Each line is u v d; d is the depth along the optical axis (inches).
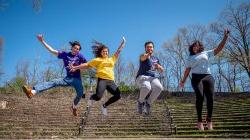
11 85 1134.4
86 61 298.4
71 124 657.6
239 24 1417.3
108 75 285.6
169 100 976.9
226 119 617.3
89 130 614.5
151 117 706.2
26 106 784.3
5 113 688.4
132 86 1227.9
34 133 577.6
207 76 265.0
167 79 1611.7
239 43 1413.6
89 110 719.1
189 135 527.8
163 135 568.1
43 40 291.9
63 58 294.5
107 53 291.0
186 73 279.0
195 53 276.1
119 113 751.1
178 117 685.3
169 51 1669.5
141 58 284.0
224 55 1439.5
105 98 931.3
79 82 290.7
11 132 563.2
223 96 1001.5
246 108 715.4
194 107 809.5
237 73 1563.7
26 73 1330.0
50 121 659.4
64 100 898.1
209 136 504.1
